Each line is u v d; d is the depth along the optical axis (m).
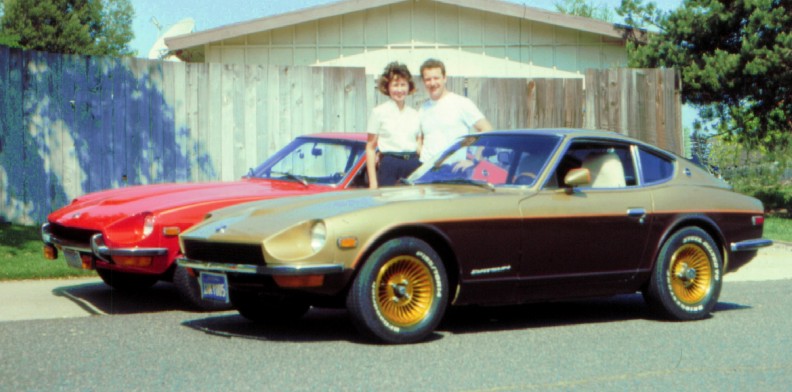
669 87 14.36
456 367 5.76
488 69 19.08
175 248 7.84
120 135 12.27
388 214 6.37
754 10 16.53
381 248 6.32
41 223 11.95
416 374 5.56
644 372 5.68
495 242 6.76
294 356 6.05
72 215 8.27
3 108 11.71
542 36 18.98
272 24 18.52
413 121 8.97
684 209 7.65
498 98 13.77
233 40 18.86
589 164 7.53
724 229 7.89
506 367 5.78
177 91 12.52
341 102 13.22
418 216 6.45
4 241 10.92
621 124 14.18
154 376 5.49
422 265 6.47
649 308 7.71
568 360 6.00
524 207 6.90
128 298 8.85
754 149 20.58
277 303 7.41
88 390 5.17
